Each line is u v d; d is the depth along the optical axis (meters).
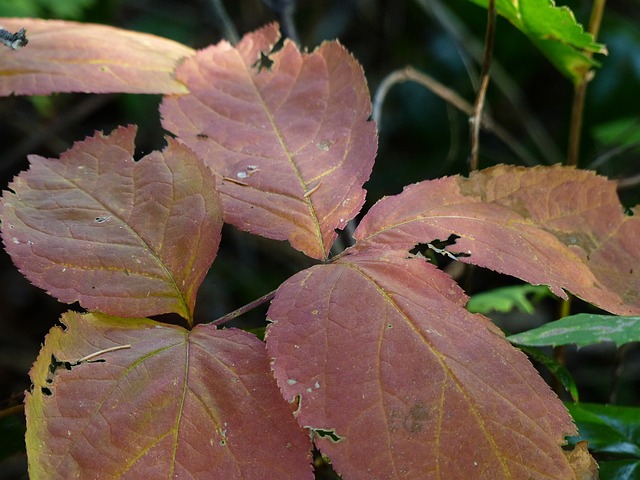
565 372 0.32
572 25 0.34
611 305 0.29
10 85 0.32
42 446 0.25
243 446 0.25
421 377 0.25
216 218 0.29
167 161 0.30
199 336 0.27
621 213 0.31
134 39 0.36
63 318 0.27
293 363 0.26
